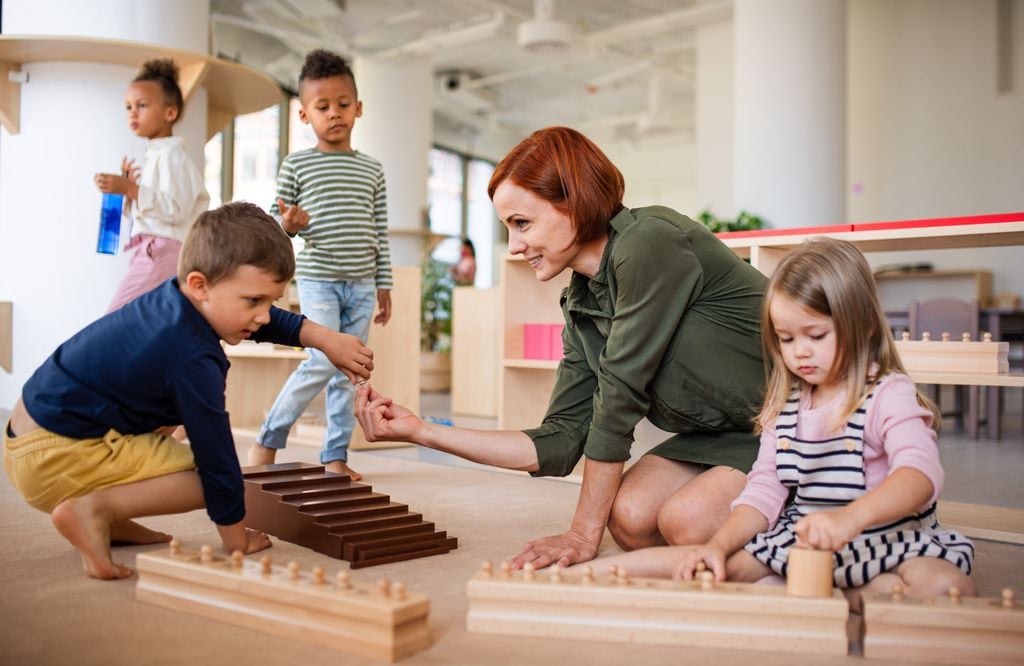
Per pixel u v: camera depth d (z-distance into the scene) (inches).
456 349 180.1
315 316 88.7
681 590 39.3
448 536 60.7
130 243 92.0
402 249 287.9
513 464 55.0
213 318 47.8
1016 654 36.3
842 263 43.9
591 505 52.6
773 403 47.9
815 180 196.5
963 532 66.7
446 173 428.5
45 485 47.8
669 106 407.5
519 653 37.2
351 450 113.3
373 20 278.1
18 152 131.5
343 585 38.5
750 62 200.5
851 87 265.4
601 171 50.3
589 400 58.1
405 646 36.3
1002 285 237.6
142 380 46.9
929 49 253.6
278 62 296.0
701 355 52.6
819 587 38.6
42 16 132.5
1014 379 65.8
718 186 277.4
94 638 38.4
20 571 49.5
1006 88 242.7
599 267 52.7
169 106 94.9
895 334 172.2
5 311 131.3
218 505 48.6
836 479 44.6
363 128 288.7
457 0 269.1
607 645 38.5
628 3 287.9
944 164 251.9
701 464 55.6
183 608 42.4
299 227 83.6
